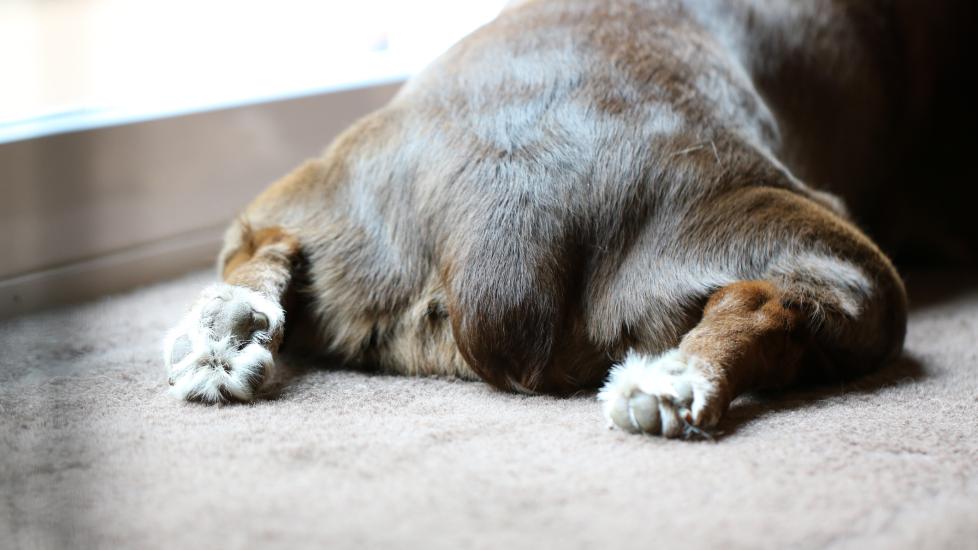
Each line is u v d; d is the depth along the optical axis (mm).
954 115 1240
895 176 1229
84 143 1094
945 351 1004
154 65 1242
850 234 931
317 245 938
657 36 983
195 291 1118
